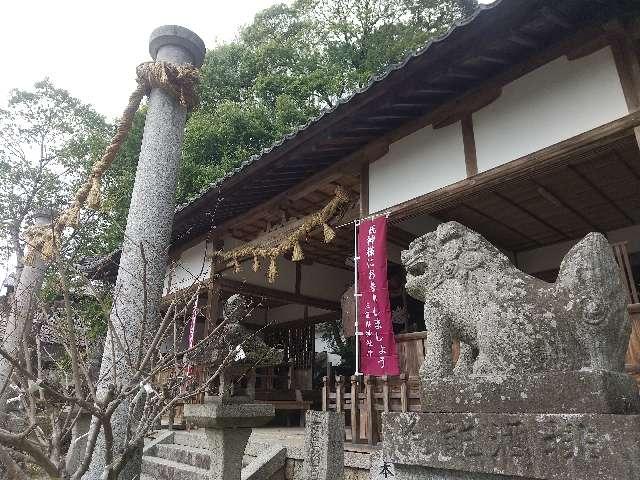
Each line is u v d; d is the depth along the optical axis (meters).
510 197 7.44
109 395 1.93
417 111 6.65
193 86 5.88
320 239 10.71
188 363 3.21
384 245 6.62
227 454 4.37
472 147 6.03
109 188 10.88
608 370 1.96
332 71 17.58
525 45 5.34
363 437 6.20
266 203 9.54
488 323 2.42
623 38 4.88
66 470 1.85
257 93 18.47
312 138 6.94
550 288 2.37
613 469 1.65
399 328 11.23
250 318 14.55
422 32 17.20
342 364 17.47
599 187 7.04
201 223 10.70
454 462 2.08
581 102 5.10
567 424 1.81
